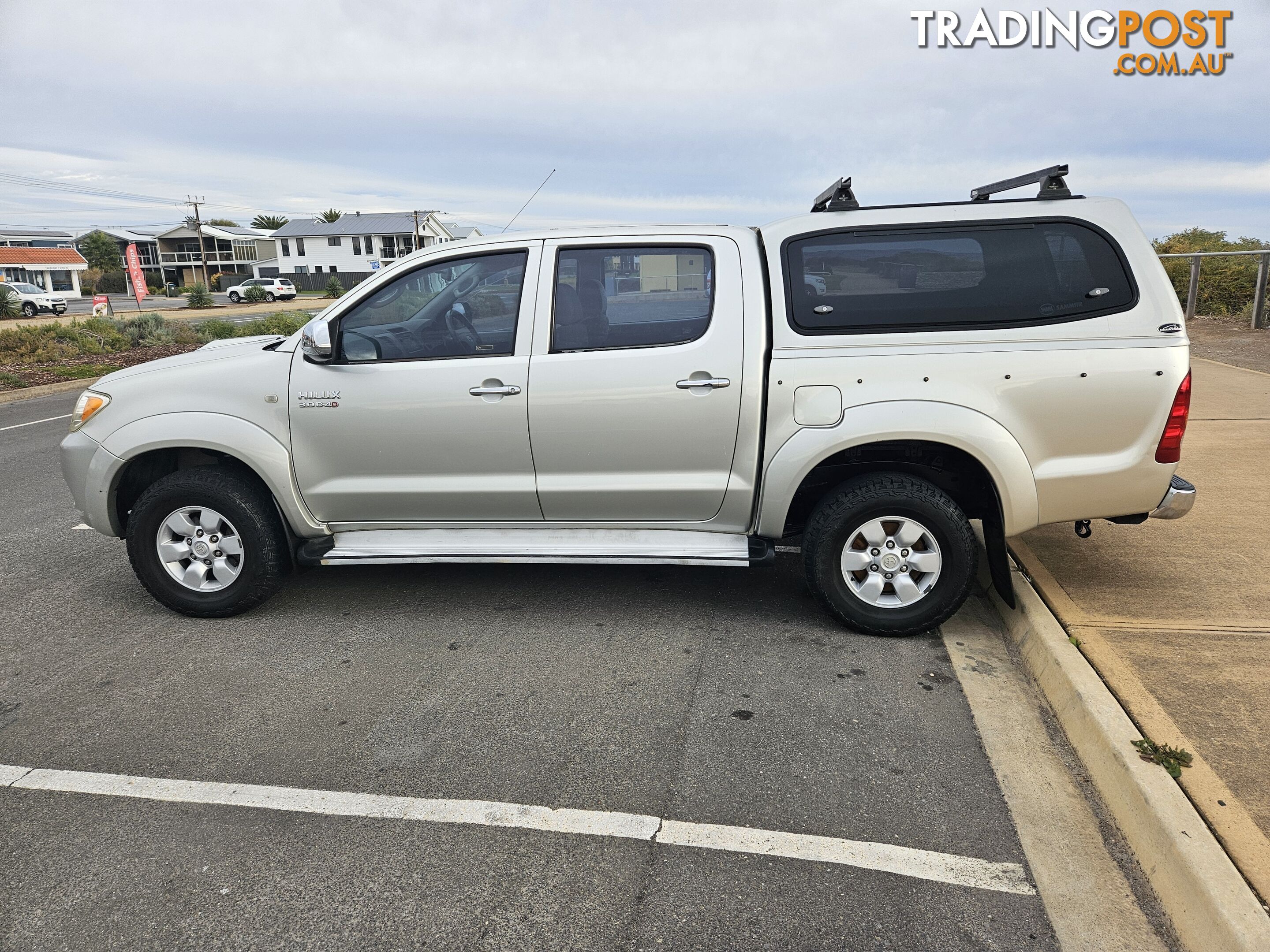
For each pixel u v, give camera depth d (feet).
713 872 8.46
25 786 10.11
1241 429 24.06
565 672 12.75
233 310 155.22
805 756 10.44
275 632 14.40
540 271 13.60
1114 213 12.51
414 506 14.30
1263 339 40.24
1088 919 7.80
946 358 12.55
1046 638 12.16
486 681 12.53
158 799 9.82
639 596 15.74
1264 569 14.62
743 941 7.57
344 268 241.76
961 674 12.46
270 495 14.67
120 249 299.99
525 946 7.58
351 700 12.03
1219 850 7.81
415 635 14.17
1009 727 11.03
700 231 13.52
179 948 7.63
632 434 13.46
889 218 12.92
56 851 8.95
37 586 16.80
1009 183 13.64
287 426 14.06
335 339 13.80
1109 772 9.49
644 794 9.74
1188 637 12.10
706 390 13.20
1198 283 47.70
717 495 13.65
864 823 9.17
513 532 14.49
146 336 73.15
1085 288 12.43
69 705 12.00
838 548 13.30
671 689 12.16
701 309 13.39
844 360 12.75
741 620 14.53
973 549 13.01
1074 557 15.53
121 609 15.57
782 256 13.14
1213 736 9.60
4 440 33.27
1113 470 12.51
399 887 8.34
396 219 244.01
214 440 14.05
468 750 10.70
